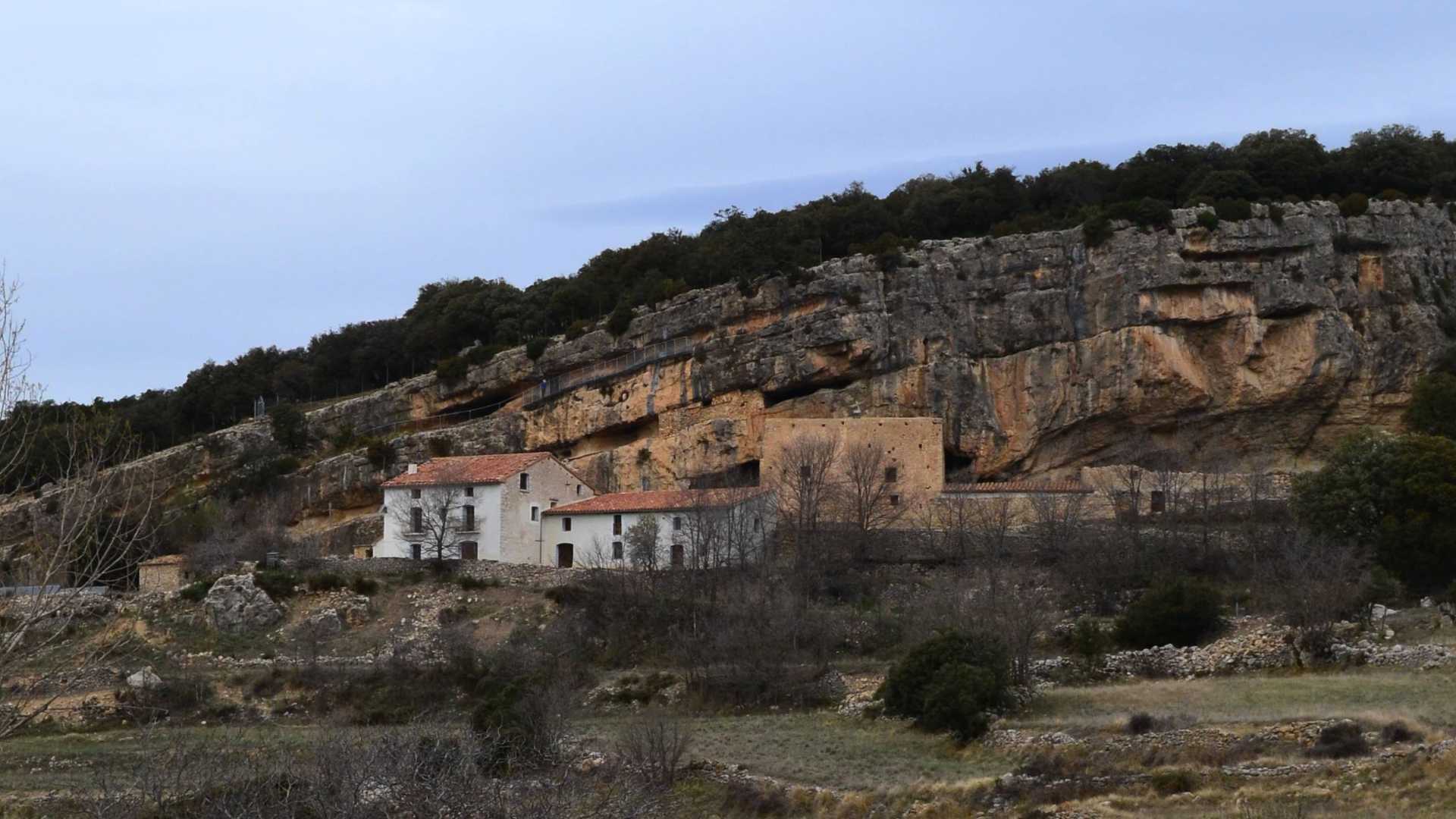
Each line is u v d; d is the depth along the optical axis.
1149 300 101.12
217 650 80.44
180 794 39.69
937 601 73.81
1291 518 83.94
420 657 78.25
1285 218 103.00
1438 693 54.19
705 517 88.69
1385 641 63.78
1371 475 79.19
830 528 90.81
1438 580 74.50
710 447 104.56
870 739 59.81
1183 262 101.12
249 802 38.12
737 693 70.38
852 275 104.94
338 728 57.09
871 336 103.06
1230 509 89.62
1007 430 102.38
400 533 96.44
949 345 103.94
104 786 40.44
